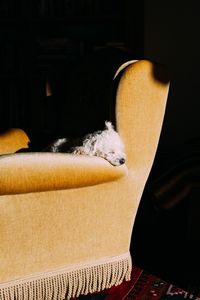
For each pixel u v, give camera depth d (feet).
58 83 7.36
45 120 9.52
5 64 10.30
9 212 4.92
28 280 5.17
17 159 4.73
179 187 7.55
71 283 5.42
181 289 6.33
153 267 7.15
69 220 5.26
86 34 10.62
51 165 4.84
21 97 10.39
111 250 5.64
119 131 5.37
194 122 10.11
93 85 6.44
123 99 5.34
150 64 5.43
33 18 10.19
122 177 5.40
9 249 5.01
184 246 7.98
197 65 9.98
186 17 9.84
